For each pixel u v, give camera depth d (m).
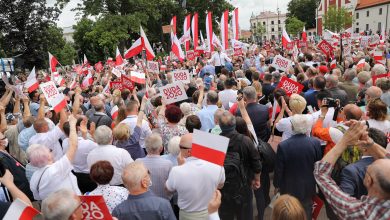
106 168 3.62
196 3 53.75
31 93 9.66
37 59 33.31
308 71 8.51
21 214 2.47
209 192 3.47
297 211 2.18
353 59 13.21
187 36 17.92
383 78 6.29
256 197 4.95
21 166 4.88
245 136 4.23
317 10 85.25
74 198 2.57
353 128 2.62
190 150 3.66
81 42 51.59
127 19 40.28
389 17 77.25
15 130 6.66
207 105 6.12
